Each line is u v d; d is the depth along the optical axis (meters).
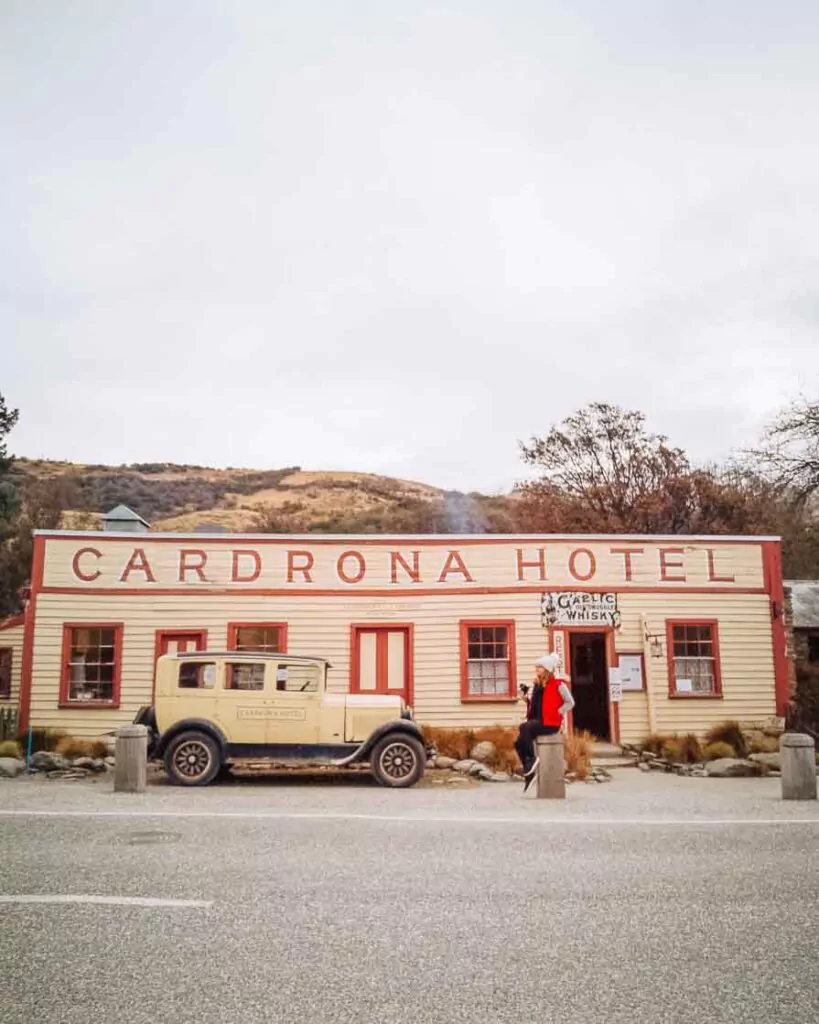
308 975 5.65
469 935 6.38
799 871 8.20
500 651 21.38
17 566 37.38
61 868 8.20
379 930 6.48
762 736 20.75
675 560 21.81
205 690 15.61
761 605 21.83
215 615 21.23
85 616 21.06
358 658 21.25
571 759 17.58
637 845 9.31
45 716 20.62
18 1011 5.14
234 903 7.10
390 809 11.84
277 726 15.52
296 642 21.25
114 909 6.95
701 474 39.06
